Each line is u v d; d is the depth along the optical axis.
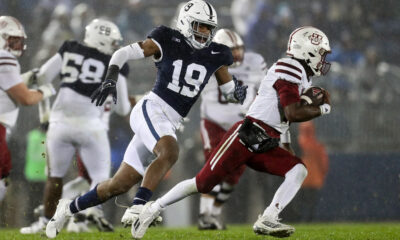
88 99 22.34
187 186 17.16
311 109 16.67
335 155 35.88
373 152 36.22
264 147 17.14
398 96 37.56
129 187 16.92
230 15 46.09
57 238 18.27
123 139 31.28
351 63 43.00
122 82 22.45
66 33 37.06
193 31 16.98
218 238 18.80
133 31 43.19
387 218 35.88
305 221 34.19
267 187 34.59
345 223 34.00
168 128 16.58
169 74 16.86
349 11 45.28
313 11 45.28
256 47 41.19
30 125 33.25
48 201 22.42
